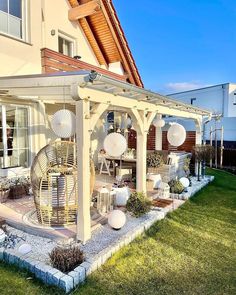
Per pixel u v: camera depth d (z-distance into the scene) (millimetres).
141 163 7523
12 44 7793
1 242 4887
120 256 4789
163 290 3926
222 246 5355
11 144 8117
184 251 5102
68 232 5277
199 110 10531
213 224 6531
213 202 8430
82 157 4879
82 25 11008
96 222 5891
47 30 9305
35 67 8539
